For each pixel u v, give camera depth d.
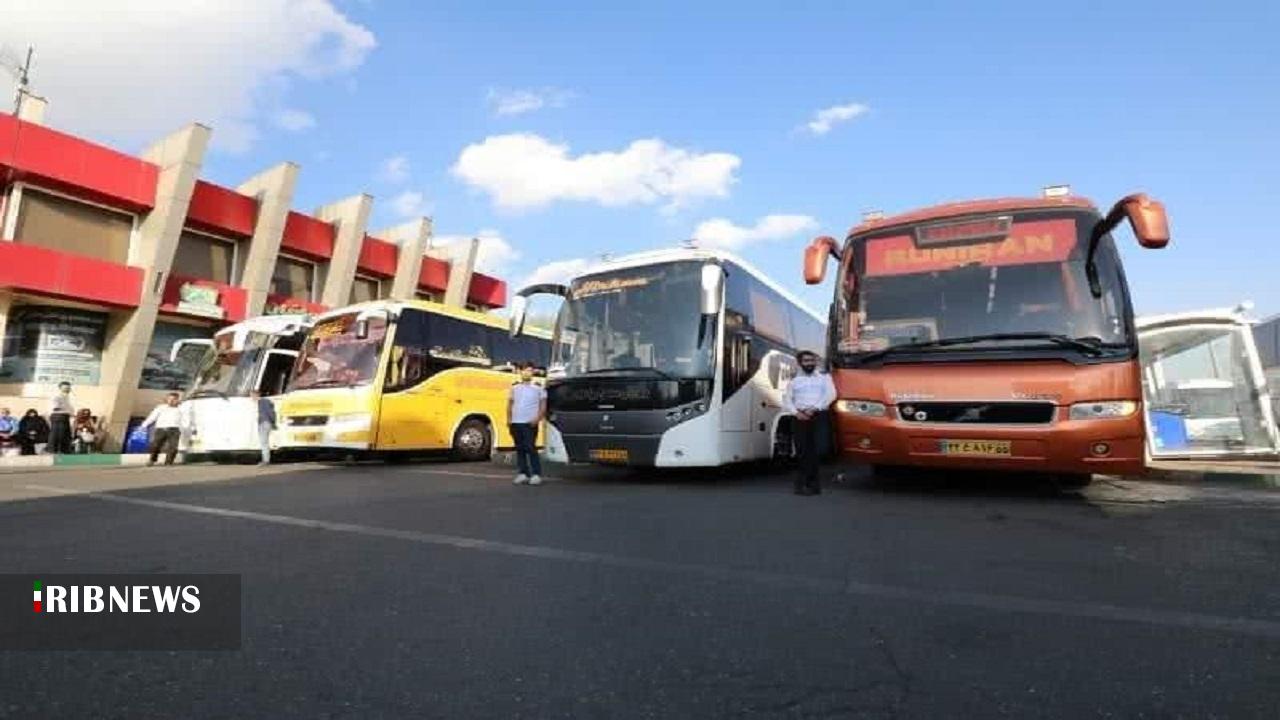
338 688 2.87
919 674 2.96
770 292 12.62
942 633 3.46
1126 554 5.06
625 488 9.49
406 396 13.91
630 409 9.98
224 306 24.27
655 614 3.78
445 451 15.62
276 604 4.01
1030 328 7.39
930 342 7.72
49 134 20.59
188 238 24.86
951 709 2.64
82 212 21.86
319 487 9.69
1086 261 7.43
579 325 10.90
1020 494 8.26
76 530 6.28
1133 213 6.78
